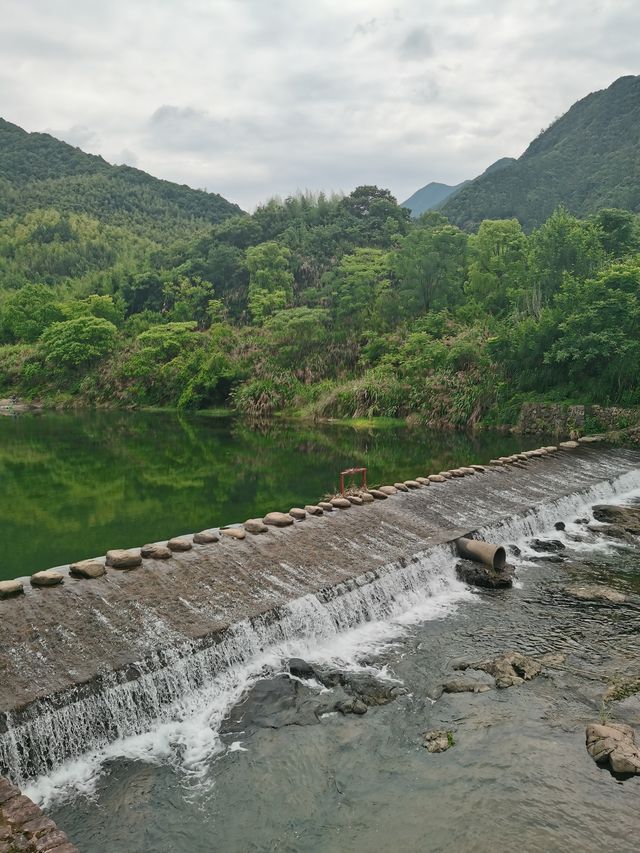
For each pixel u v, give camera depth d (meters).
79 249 160.38
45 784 11.92
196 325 98.00
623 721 14.18
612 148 174.62
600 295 50.84
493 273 77.12
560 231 59.50
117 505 31.02
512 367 56.78
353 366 76.69
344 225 119.94
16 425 66.19
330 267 105.75
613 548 25.98
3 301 126.00
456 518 26.14
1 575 21.30
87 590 16.39
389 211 121.38
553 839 10.95
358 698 14.84
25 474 39.06
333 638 17.77
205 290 107.19
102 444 52.12
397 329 76.50
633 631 18.55
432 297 80.69
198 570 18.25
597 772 12.58
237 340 86.12
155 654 14.31
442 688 15.37
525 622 19.08
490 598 20.84
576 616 19.50
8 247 163.88
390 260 86.12
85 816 11.25
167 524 27.50
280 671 15.72
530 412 53.22
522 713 14.46
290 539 21.27
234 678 15.22
